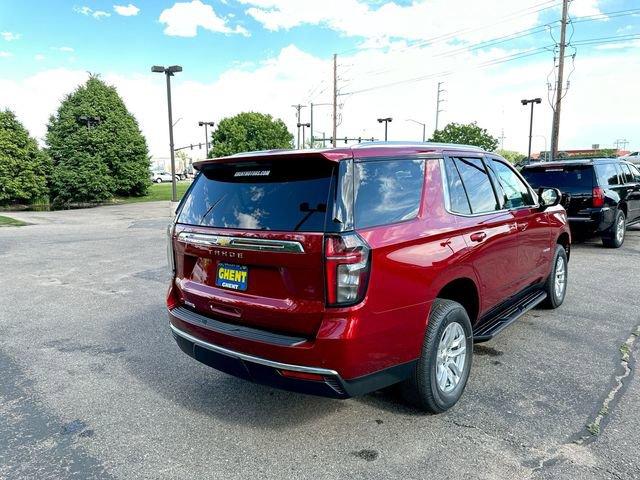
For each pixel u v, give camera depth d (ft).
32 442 10.12
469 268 11.58
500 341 15.58
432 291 10.24
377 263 8.97
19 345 15.99
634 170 38.42
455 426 10.46
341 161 9.16
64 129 115.75
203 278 10.78
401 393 10.90
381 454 9.48
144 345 15.94
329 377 8.76
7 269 29.19
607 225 31.07
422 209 10.56
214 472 9.02
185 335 10.93
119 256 33.83
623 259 28.73
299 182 9.48
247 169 10.40
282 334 9.24
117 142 120.88
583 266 26.78
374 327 9.00
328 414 11.12
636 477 8.57
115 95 123.34
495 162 14.53
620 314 18.20
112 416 11.21
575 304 19.57
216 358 10.22
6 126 102.94
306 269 8.77
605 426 10.28
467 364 11.61
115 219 68.74
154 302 21.33
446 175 11.73
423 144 11.68
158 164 311.88
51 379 13.28
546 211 16.87
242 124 216.13
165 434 10.40
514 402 11.48
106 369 13.96
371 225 9.21
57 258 33.14
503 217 13.53
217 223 10.41
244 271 9.80
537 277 16.52
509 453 9.40
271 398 12.04
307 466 9.16
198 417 11.12
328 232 8.64
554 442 9.73
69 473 9.03
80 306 20.70
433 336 10.34
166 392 12.44
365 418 10.90
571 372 13.12
